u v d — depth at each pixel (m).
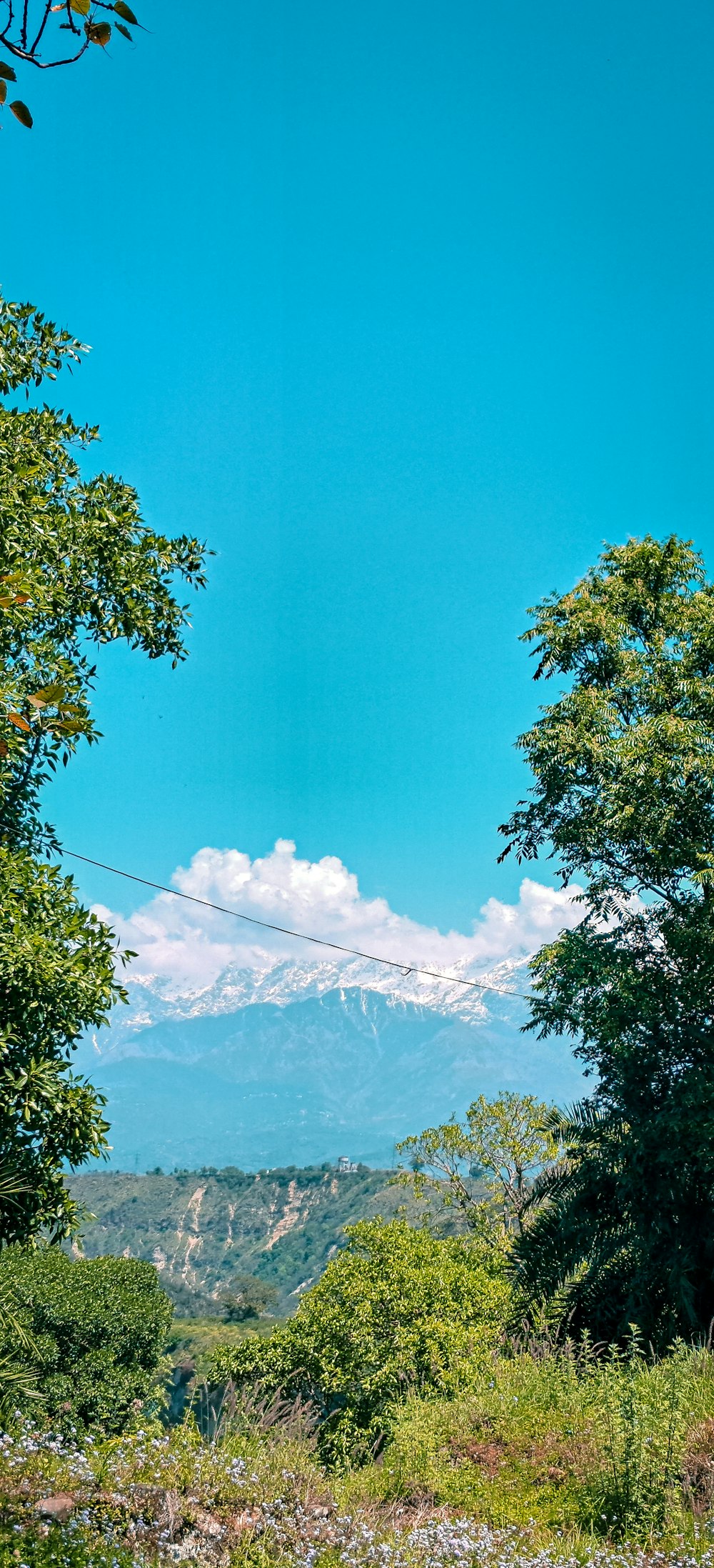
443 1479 10.32
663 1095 16.72
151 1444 9.54
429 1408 12.61
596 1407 10.70
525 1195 26.81
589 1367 12.30
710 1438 9.49
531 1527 8.98
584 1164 17.28
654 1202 16.12
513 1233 26.34
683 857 17.67
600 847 19.22
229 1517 8.73
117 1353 20.05
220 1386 12.36
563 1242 16.69
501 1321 19.86
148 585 14.24
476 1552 8.32
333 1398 23.09
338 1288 23.66
